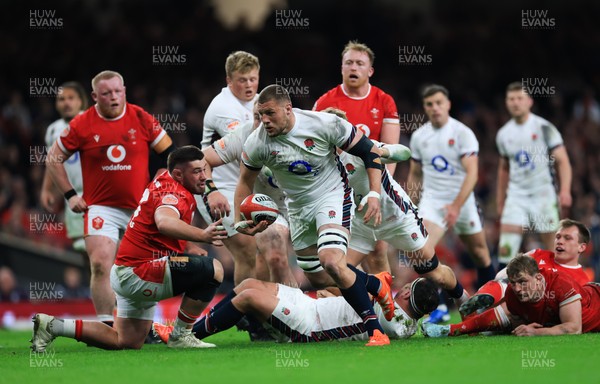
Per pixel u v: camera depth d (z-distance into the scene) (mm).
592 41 89750
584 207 63062
